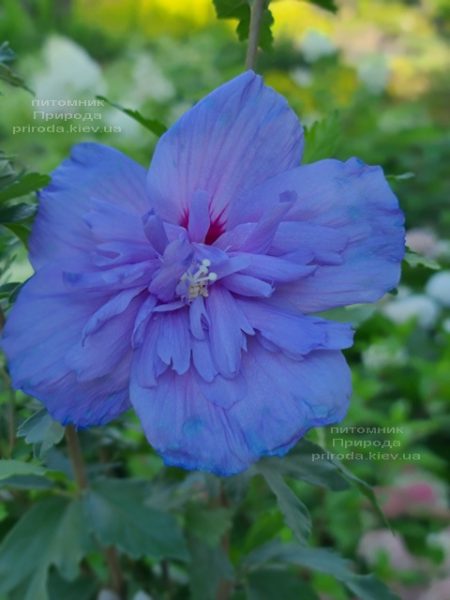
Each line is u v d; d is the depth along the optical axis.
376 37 2.10
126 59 1.79
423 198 1.21
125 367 0.26
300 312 0.27
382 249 0.26
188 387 0.26
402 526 0.58
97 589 0.39
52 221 0.26
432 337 0.88
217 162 0.27
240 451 0.25
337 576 0.36
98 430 0.37
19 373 0.25
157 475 0.35
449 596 0.53
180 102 1.31
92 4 2.03
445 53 2.06
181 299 0.26
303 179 0.26
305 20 2.07
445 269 0.96
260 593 0.37
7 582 0.33
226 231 0.27
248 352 0.26
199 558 0.36
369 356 0.76
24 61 1.59
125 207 0.27
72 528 0.34
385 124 1.40
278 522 0.38
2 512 0.42
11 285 0.29
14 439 0.34
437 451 0.75
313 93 1.29
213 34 1.77
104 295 0.26
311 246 0.26
